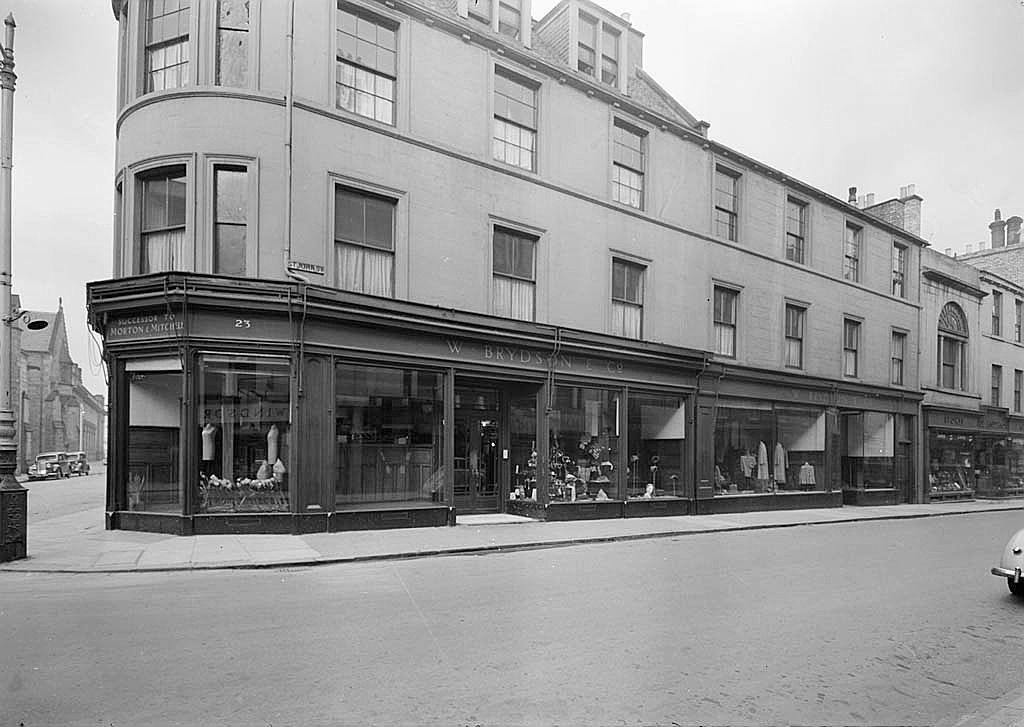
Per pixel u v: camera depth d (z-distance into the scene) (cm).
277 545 1211
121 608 793
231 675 575
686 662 628
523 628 725
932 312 3041
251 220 1345
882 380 2738
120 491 1380
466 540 1320
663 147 2061
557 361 1731
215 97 1345
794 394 2336
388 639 679
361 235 1470
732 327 2233
